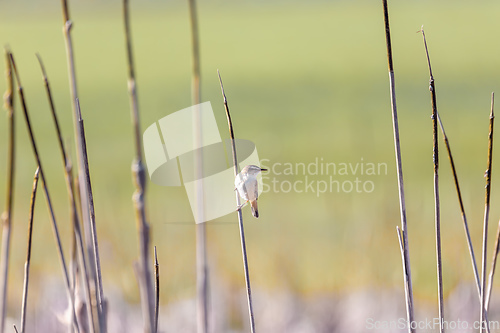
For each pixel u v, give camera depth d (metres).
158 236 32.78
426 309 28.78
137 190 10.07
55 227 14.38
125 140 86.94
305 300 28.89
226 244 36.81
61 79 162.62
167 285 28.25
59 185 61.81
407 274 13.72
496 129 79.88
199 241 17.42
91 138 89.69
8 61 13.62
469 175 55.44
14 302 27.33
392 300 26.86
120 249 31.41
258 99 121.25
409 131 83.62
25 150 81.00
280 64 177.00
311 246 35.38
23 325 13.78
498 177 59.56
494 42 188.38
